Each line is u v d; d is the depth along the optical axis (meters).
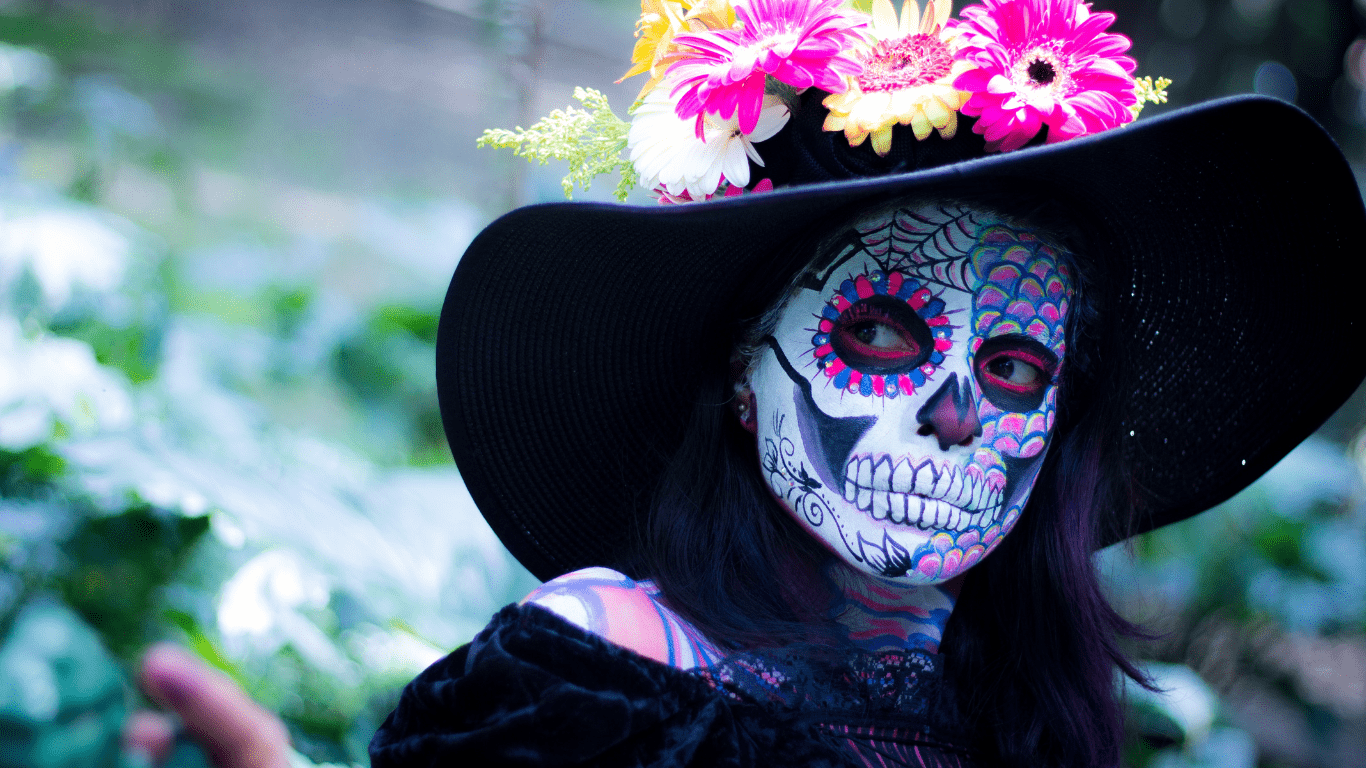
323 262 4.07
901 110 0.99
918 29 1.04
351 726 2.06
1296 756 3.63
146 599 2.04
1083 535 1.22
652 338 1.19
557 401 1.21
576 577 1.02
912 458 1.02
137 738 1.00
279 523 2.09
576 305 1.15
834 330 1.04
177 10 5.89
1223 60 5.02
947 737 1.10
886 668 1.07
